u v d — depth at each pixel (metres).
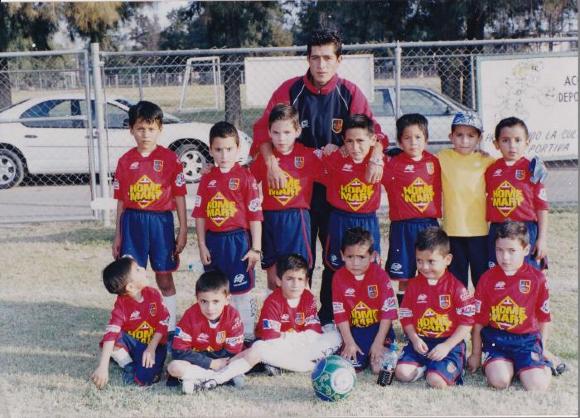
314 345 4.30
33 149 10.59
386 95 10.36
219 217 4.56
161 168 4.72
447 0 11.56
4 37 12.81
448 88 13.14
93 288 6.10
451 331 4.15
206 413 3.70
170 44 20.27
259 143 4.79
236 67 11.57
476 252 4.70
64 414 3.69
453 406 3.75
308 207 4.77
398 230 4.71
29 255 7.19
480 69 7.72
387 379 4.02
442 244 4.10
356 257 4.29
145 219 4.70
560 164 10.92
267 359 4.15
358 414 3.68
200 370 4.01
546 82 7.75
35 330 5.01
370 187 4.63
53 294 5.92
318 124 4.85
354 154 4.49
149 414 3.69
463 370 4.11
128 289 4.09
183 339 4.09
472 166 4.66
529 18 12.01
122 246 4.75
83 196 10.25
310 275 4.85
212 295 4.02
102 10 12.19
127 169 4.71
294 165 4.68
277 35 15.95
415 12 12.39
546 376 3.96
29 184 11.50
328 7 12.21
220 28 11.98
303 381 4.15
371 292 4.37
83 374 4.23
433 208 4.68
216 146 4.52
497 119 7.78
